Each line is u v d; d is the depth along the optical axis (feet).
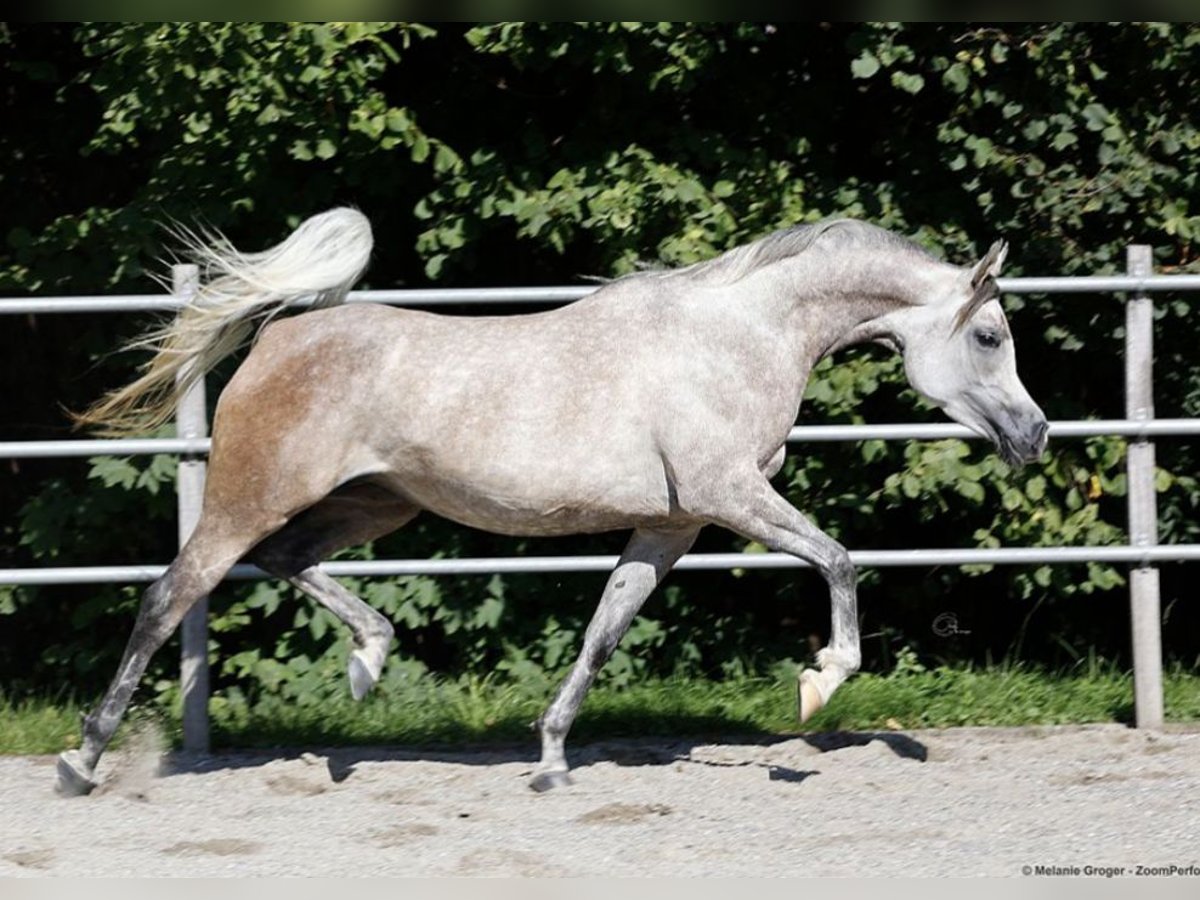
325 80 35.17
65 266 37.65
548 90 39.19
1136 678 32.19
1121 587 40.47
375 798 27.09
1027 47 35.70
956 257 37.04
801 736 31.91
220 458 26.48
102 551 38.70
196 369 27.84
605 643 27.66
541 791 27.30
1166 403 38.29
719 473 26.37
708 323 26.68
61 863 22.97
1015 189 36.17
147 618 26.89
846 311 27.37
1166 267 36.83
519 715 33.32
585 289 30.91
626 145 37.91
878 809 26.00
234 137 36.17
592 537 38.11
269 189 37.47
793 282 27.04
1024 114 36.24
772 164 37.11
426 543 37.24
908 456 35.50
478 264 40.29
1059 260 36.86
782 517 26.55
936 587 39.37
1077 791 26.96
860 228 27.45
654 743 31.58
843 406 35.78
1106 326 36.91
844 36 38.50
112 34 35.29
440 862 22.97
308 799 27.07
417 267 39.86
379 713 33.17
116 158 41.29
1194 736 31.35
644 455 26.40
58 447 30.01
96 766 27.99
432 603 36.52
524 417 26.14
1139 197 36.22
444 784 28.07
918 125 38.96
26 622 41.16
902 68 37.19
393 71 38.99
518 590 37.11
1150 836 23.98
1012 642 40.47
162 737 31.17
